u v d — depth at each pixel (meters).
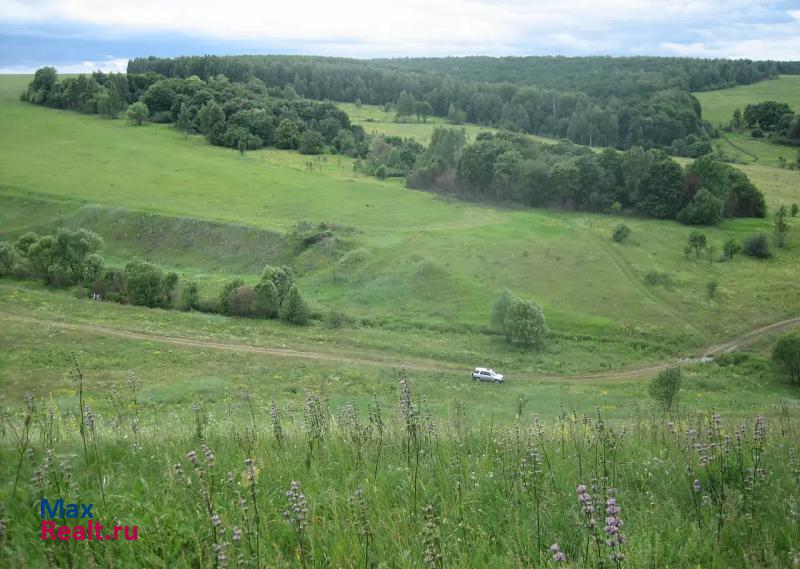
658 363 58.25
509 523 6.94
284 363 51.09
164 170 125.88
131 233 95.25
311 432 10.27
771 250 87.50
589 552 6.17
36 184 110.12
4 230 96.75
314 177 126.62
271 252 88.31
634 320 66.69
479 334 65.00
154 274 68.44
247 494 7.60
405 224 98.31
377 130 174.12
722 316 67.56
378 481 8.14
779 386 51.75
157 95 176.25
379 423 10.50
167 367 47.22
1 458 8.91
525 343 61.91
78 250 74.12
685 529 6.90
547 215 105.62
